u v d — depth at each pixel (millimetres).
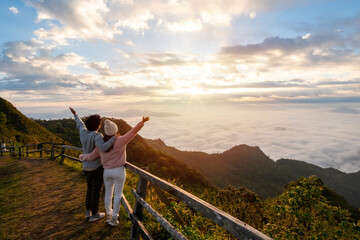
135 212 3242
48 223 4000
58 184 6484
